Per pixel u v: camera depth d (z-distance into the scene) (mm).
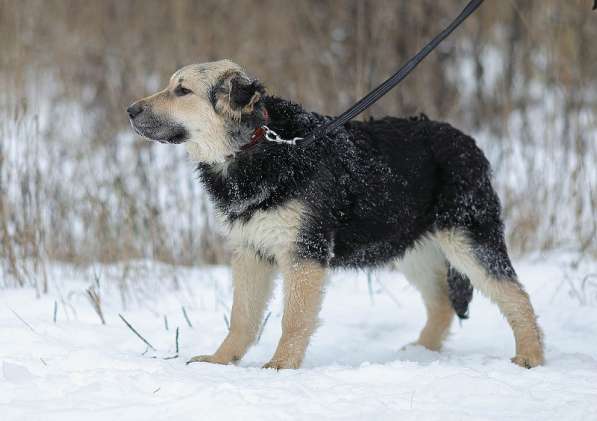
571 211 13172
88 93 16859
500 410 5867
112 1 18266
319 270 7430
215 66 7656
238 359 7770
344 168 7707
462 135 8578
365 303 10578
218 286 11141
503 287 8227
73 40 17016
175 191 12789
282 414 5547
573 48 14875
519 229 12797
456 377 6516
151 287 10938
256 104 7480
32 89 15414
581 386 6562
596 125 14273
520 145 15078
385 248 8117
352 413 5680
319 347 8703
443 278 9039
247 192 7395
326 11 18047
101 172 13570
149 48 17047
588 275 10289
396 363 6988
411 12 17375
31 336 7742
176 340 7965
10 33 13398
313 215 7379
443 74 17609
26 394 5945
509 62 17266
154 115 7605
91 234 12250
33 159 11961
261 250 7676
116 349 7977
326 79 16109
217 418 5449
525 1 17250
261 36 16922
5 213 10812
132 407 5602
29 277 10641
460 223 8258
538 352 7957
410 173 8117
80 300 10055
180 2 15875
